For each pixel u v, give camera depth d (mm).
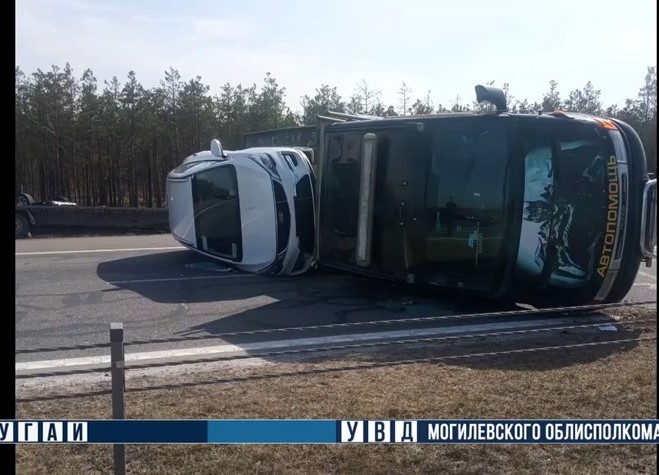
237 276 11523
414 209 8750
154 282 10938
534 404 4781
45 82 40531
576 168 8008
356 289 10352
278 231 10875
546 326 7801
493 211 8172
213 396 5016
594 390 5082
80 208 19500
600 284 8109
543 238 8031
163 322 8188
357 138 9555
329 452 3943
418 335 7363
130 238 18438
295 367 5883
